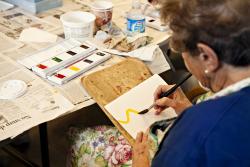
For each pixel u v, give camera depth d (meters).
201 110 0.59
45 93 1.04
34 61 1.16
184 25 0.62
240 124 0.56
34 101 1.00
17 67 1.14
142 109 1.05
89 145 1.15
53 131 1.78
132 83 1.14
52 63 1.15
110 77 1.14
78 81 1.11
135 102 1.07
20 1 1.54
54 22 1.47
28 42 1.29
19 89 1.02
